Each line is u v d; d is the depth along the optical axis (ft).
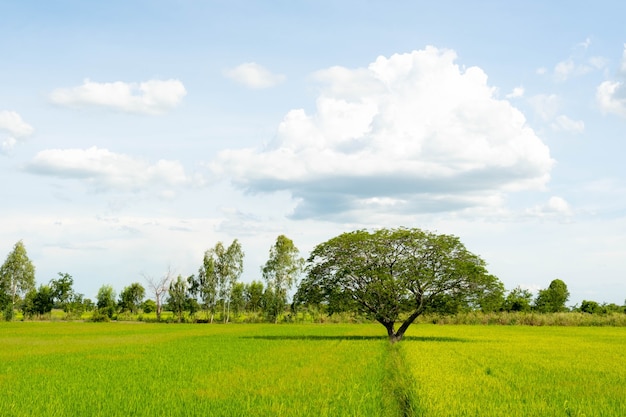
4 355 117.50
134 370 88.22
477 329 251.39
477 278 161.48
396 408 60.59
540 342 160.45
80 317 399.85
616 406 58.03
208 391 66.08
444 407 55.16
